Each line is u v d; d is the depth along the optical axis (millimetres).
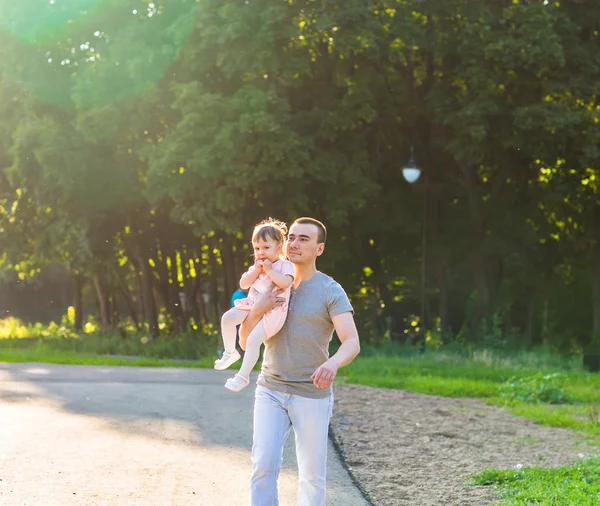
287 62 22062
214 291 29875
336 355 4785
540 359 21297
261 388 4973
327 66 23609
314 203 24297
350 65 23469
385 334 27406
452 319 28641
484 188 27234
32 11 24375
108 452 7758
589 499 6590
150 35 23031
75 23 24391
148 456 7680
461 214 26938
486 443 9391
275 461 4867
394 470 7809
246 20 21250
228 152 20906
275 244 4984
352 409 11133
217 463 7555
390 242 26891
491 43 21781
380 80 23562
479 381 15586
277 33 21203
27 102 24562
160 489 6570
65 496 6211
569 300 29500
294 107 24000
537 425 10953
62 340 24828
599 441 9820
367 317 28172
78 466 7160
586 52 23188
